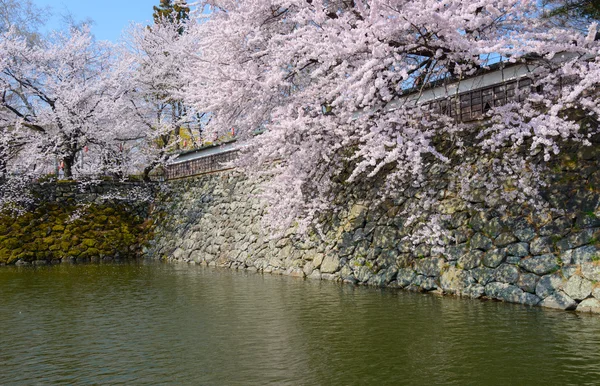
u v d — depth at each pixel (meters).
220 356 5.14
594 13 8.49
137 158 20.62
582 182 7.06
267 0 8.00
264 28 8.73
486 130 7.70
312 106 8.11
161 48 20.89
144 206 20.19
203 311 7.50
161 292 9.48
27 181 18.50
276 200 10.27
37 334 6.23
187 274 12.55
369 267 9.59
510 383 4.11
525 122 7.61
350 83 6.93
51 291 9.79
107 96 19.81
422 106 8.42
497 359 4.70
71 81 18.81
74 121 18.69
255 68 8.21
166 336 6.03
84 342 5.82
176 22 22.27
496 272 7.50
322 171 10.05
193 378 4.49
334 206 10.51
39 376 4.64
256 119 8.84
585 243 6.68
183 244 17.23
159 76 20.72
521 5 6.39
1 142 18.61
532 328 5.68
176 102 21.00
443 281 8.17
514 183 7.80
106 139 19.42
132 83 20.19
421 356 4.89
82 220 18.52
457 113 8.97
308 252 11.38
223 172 17.11
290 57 7.38
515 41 6.00
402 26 6.26
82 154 21.69
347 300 7.94
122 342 5.79
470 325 5.95
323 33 6.97
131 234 18.89
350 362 4.82
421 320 6.32
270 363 4.87
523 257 7.27
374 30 6.26
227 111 8.79
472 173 8.48
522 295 7.05
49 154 19.11
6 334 6.25
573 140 7.38
